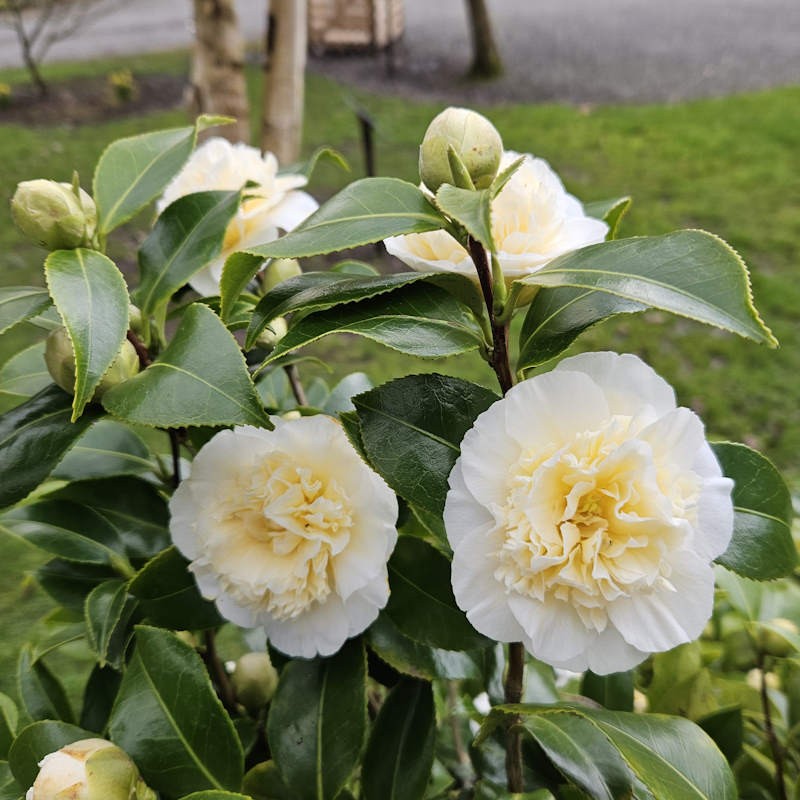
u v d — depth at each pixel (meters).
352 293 0.95
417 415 0.98
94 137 8.79
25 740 1.11
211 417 0.95
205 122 1.25
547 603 0.88
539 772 1.23
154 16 14.28
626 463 0.84
